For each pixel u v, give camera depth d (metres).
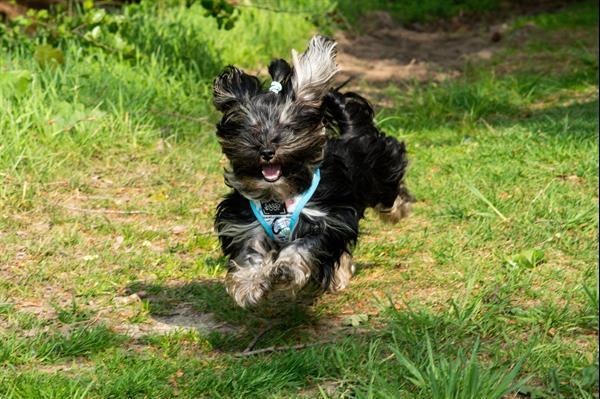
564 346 5.70
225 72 6.07
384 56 18.61
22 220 8.30
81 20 12.14
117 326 6.31
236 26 16.81
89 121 10.53
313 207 6.02
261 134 5.70
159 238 8.16
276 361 5.45
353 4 21.31
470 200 8.93
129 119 10.98
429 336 5.84
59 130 10.23
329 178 6.12
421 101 13.58
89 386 5.05
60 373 5.39
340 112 7.21
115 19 12.20
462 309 6.23
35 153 9.66
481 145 11.01
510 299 6.55
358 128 7.24
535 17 21.53
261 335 6.09
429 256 7.63
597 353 5.61
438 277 7.06
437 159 10.52
